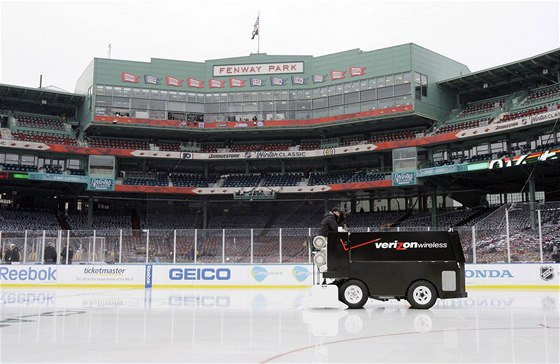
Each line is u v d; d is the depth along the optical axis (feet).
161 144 187.01
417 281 49.44
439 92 169.68
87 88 178.91
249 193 174.09
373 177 167.22
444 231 49.90
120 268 88.89
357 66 171.94
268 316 45.06
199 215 188.96
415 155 156.66
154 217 187.62
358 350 28.04
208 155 179.73
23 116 177.27
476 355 26.50
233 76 182.09
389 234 50.08
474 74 157.89
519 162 124.06
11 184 171.12
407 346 29.22
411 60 162.81
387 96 165.68
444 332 34.55
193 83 181.88
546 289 79.71
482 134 142.92
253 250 89.76
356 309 49.47
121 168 186.19
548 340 31.27
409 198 177.06
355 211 185.26
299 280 86.48
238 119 180.24
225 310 50.85
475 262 83.71
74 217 181.47
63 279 89.30
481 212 156.97
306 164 190.70
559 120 128.77
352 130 179.93
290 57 180.55
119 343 30.89
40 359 25.94
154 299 65.00
